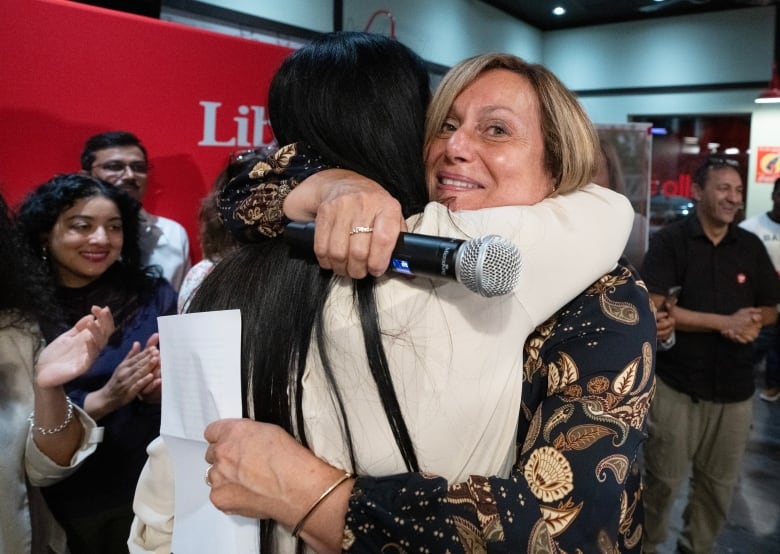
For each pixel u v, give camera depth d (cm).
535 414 58
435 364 55
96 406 135
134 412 144
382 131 65
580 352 59
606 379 57
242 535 61
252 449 55
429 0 442
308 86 65
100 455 139
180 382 67
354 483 53
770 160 564
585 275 60
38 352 116
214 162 212
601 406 55
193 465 66
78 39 175
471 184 70
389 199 53
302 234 58
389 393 54
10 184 168
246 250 68
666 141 607
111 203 155
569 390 57
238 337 61
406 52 70
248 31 316
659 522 225
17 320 113
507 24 560
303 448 57
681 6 555
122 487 140
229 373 61
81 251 151
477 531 48
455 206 69
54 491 134
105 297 159
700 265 215
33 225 150
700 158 599
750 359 214
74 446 115
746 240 217
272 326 61
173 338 68
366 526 50
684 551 233
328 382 57
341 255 51
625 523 62
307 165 65
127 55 186
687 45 576
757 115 560
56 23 171
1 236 114
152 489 75
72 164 179
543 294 58
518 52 586
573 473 51
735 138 582
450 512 49
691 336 213
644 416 57
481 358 56
